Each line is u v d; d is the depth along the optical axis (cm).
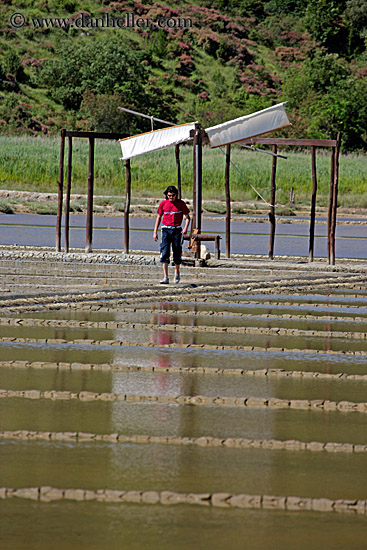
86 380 2372
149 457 1727
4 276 4659
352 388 2353
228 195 5800
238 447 1811
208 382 2384
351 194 14950
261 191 14350
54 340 2942
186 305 3897
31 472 1620
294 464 1706
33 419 1975
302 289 4538
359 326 3434
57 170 14762
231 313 3678
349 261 5919
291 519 1434
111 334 3119
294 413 2089
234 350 2873
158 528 1387
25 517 1419
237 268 5253
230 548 1320
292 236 8469
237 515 1445
